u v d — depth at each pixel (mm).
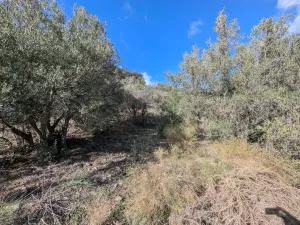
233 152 3359
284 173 2785
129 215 2355
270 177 2711
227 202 2348
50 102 3641
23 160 3973
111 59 5266
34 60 3271
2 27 2777
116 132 6691
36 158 4020
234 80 5297
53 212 2322
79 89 3904
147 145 5145
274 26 5324
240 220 2115
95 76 4445
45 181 3121
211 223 2189
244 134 4016
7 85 2801
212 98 5320
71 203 2545
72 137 5703
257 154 3248
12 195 2693
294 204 2256
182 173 2900
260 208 2211
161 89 9578
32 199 2588
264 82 4719
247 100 4117
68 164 3852
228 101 4574
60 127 5137
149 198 2447
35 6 3920
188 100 5922
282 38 5223
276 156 3191
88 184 2986
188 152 3943
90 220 2277
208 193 2547
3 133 3939
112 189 2895
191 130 4934
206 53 5969
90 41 3924
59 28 3885
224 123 4410
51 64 3447
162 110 7402
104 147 5047
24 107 3258
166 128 5984
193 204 2402
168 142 5066
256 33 5512
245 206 2256
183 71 6266
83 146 5043
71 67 3580
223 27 5816
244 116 4148
